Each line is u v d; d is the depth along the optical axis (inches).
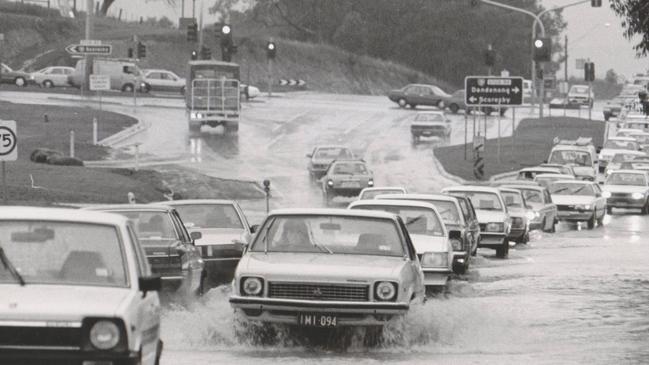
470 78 4279.0
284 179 3846.0
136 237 764.0
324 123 5580.7
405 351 1016.2
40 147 4020.7
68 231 733.3
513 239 2409.0
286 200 3378.4
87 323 655.8
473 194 2193.7
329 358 964.6
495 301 1424.7
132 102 5866.1
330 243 1079.0
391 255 1067.3
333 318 997.2
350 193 3425.2
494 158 4471.0
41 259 717.9
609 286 1616.6
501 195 2256.4
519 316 1268.5
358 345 1033.5
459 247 1680.6
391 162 4352.9
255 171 3996.1
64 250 722.8
